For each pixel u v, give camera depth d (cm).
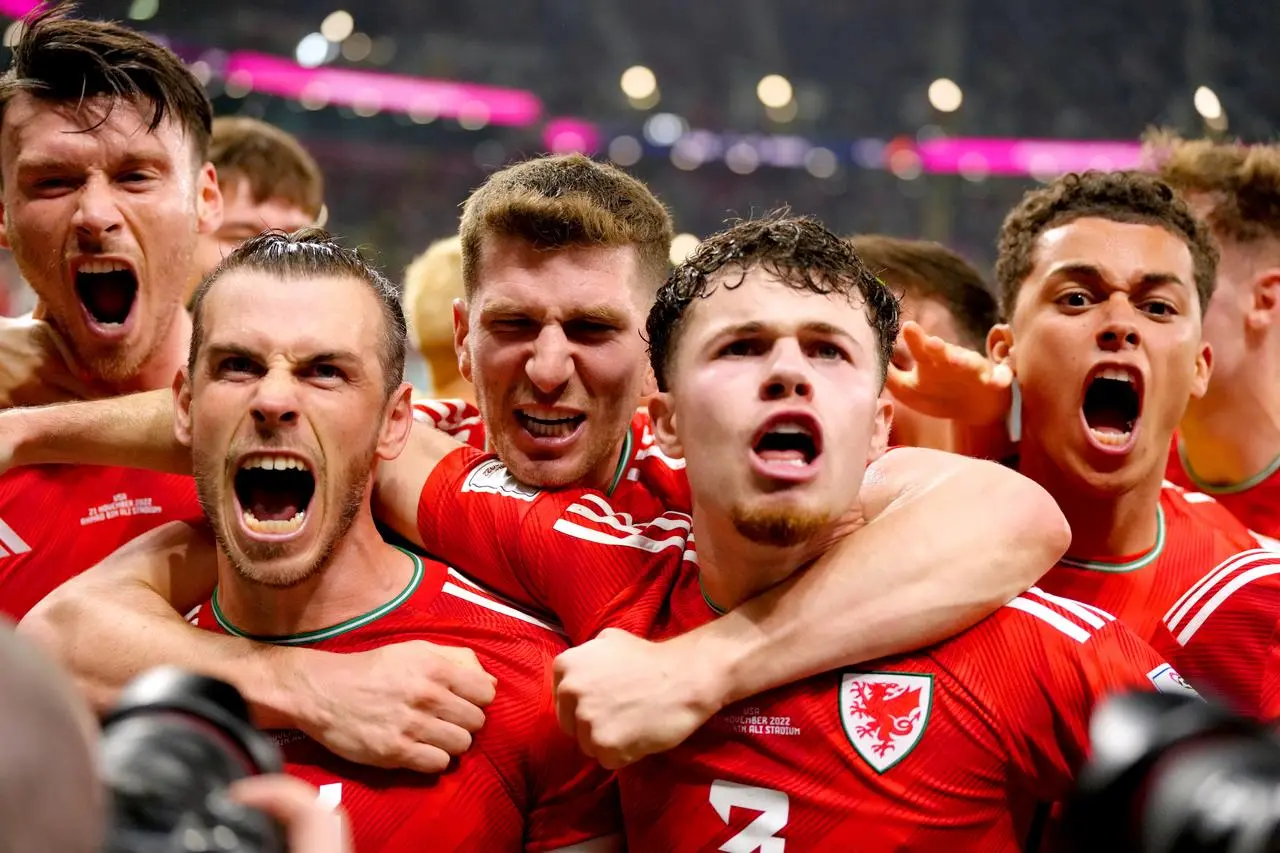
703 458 140
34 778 60
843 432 138
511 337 175
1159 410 182
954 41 982
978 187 1036
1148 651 144
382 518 179
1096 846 81
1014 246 196
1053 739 141
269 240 162
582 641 157
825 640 139
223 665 152
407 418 167
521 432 176
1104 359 180
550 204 171
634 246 178
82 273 207
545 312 172
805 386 136
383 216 1174
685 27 1232
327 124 1141
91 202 197
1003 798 142
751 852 141
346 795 150
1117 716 86
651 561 161
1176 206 185
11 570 198
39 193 201
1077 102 912
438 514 173
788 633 140
